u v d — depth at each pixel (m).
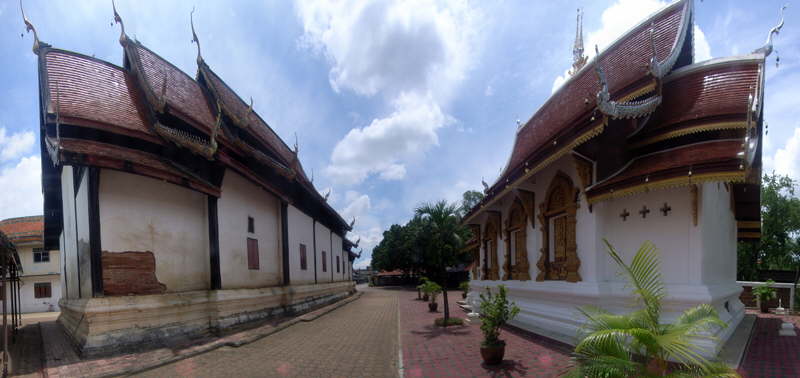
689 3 8.76
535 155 9.65
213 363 8.27
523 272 11.96
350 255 36.97
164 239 10.54
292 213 18.22
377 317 16.73
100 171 9.38
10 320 19.73
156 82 12.38
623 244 8.43
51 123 8.94
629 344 4.16
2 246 7.97
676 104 8.05
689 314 4.43
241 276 13.16
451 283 48.59
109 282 9.20
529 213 11.52
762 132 8.54
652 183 7.07
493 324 7.71
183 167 11.08
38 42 10.45
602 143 8.51
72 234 12.43
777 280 17.25
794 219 24.78
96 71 11.10
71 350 9.64
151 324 9.62
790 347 7.79
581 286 8.69
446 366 7.66
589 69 11.23
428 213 13.91
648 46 9.12
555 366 7.23
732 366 6.29
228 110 14.42
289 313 15.93
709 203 8.00
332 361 8.45
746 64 7.70
